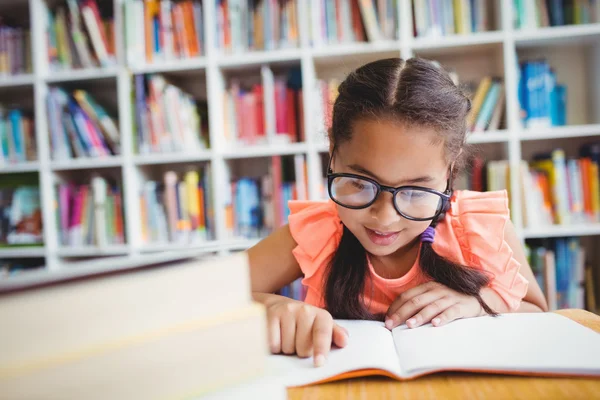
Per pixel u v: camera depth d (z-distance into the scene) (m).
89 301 0.26
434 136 0.63
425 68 0.72
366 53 1.81
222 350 0.30
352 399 0.35
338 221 0.84
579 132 1.71
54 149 2.00
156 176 2.20
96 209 1.97
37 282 0.27
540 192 1.77
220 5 1.88
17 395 0.22
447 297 0.62
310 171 1.82
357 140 0.64
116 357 0.25
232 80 2.13
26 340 0.24
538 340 0.45
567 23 1.78
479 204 0.82
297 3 1.83
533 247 1.86
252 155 1.86
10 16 2.25
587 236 2.02
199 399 0.28
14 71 2.09
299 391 0.37
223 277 0.31
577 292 1.76
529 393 0.35
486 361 0.40
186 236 1.91
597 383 0.36
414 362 0.41
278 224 1.86
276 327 0.49
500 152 1.96
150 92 1.91
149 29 1.91
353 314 0.76
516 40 1.76
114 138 1.99
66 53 2.01
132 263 0.31
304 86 1.82
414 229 0.67
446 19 1.78
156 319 0.28
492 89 1.78
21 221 2.07
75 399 0.24
